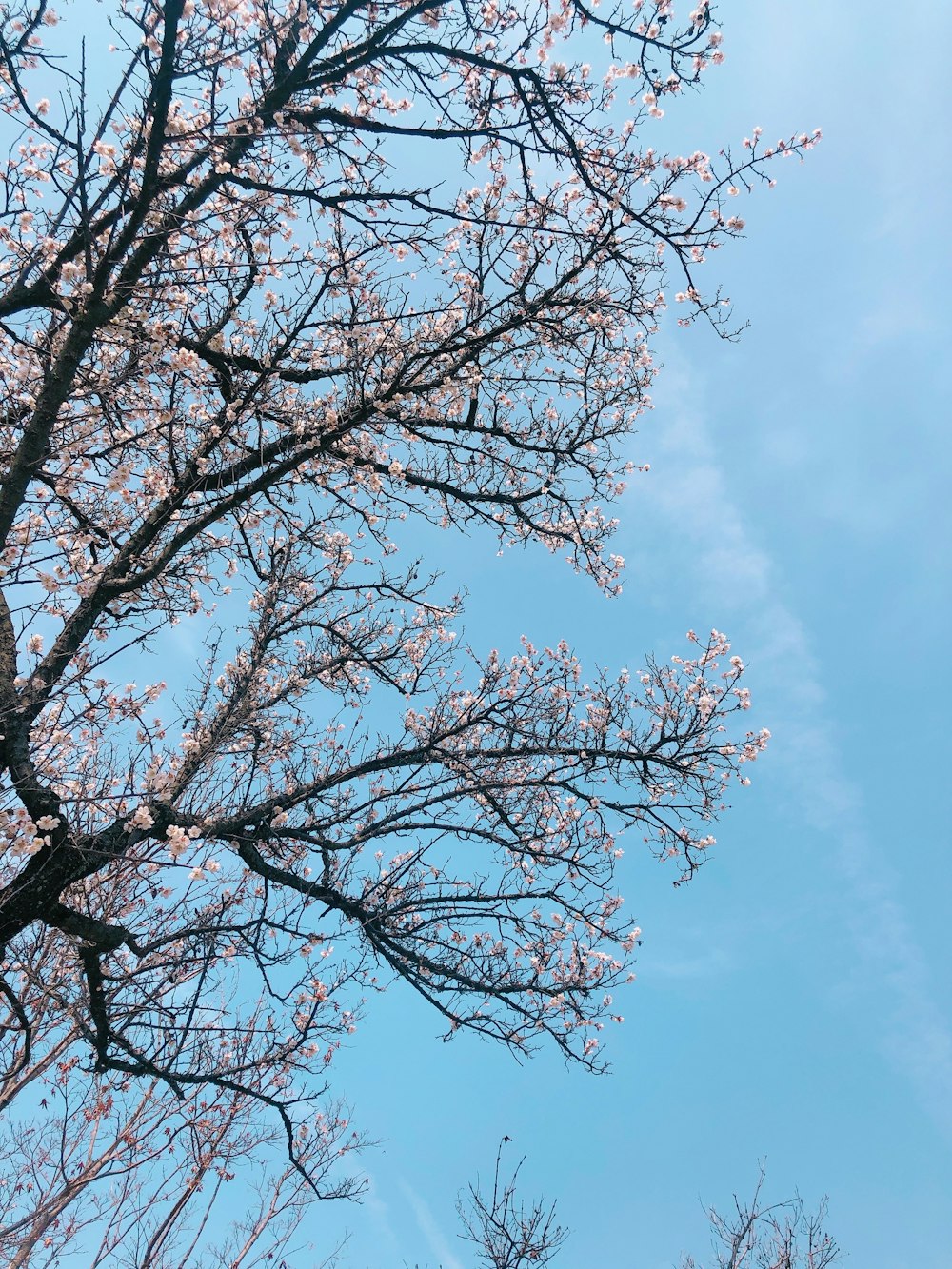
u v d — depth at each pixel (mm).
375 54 4930
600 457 8555
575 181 6852
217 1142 9406
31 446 4699
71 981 6285
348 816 7105
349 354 7070
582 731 8477
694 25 4754
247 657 7504
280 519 7332
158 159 4527
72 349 4734
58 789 5473
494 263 7270
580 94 5289
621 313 7707
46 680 5262
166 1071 5770
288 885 6633
